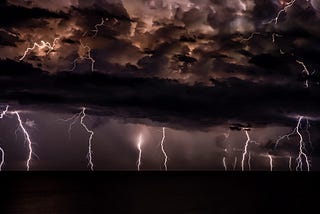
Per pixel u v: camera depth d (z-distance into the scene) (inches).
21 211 1269.7
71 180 3912.4
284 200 1599.4
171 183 3164.4
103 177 4803.2
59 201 1596.9
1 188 2513.5
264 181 3496.6
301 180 3722.9
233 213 1170.0
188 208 1301.7
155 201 1557.6
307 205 1412.4
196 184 3002.0
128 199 1668.3
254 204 1435.8
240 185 2815.0
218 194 1927.9
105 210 1253.1
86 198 1728.6
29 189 2418.8
